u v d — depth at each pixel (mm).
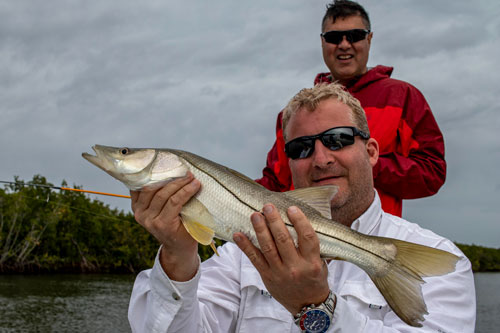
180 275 647
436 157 1175
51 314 6141
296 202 636
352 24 1254
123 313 6414
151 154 631
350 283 751
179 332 666
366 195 791
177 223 607
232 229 614
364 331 603
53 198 14305
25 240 13312
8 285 9383
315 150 778
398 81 1222
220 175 625
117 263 15703
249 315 758
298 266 559
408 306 599
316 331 592
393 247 620
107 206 16484
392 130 1172
